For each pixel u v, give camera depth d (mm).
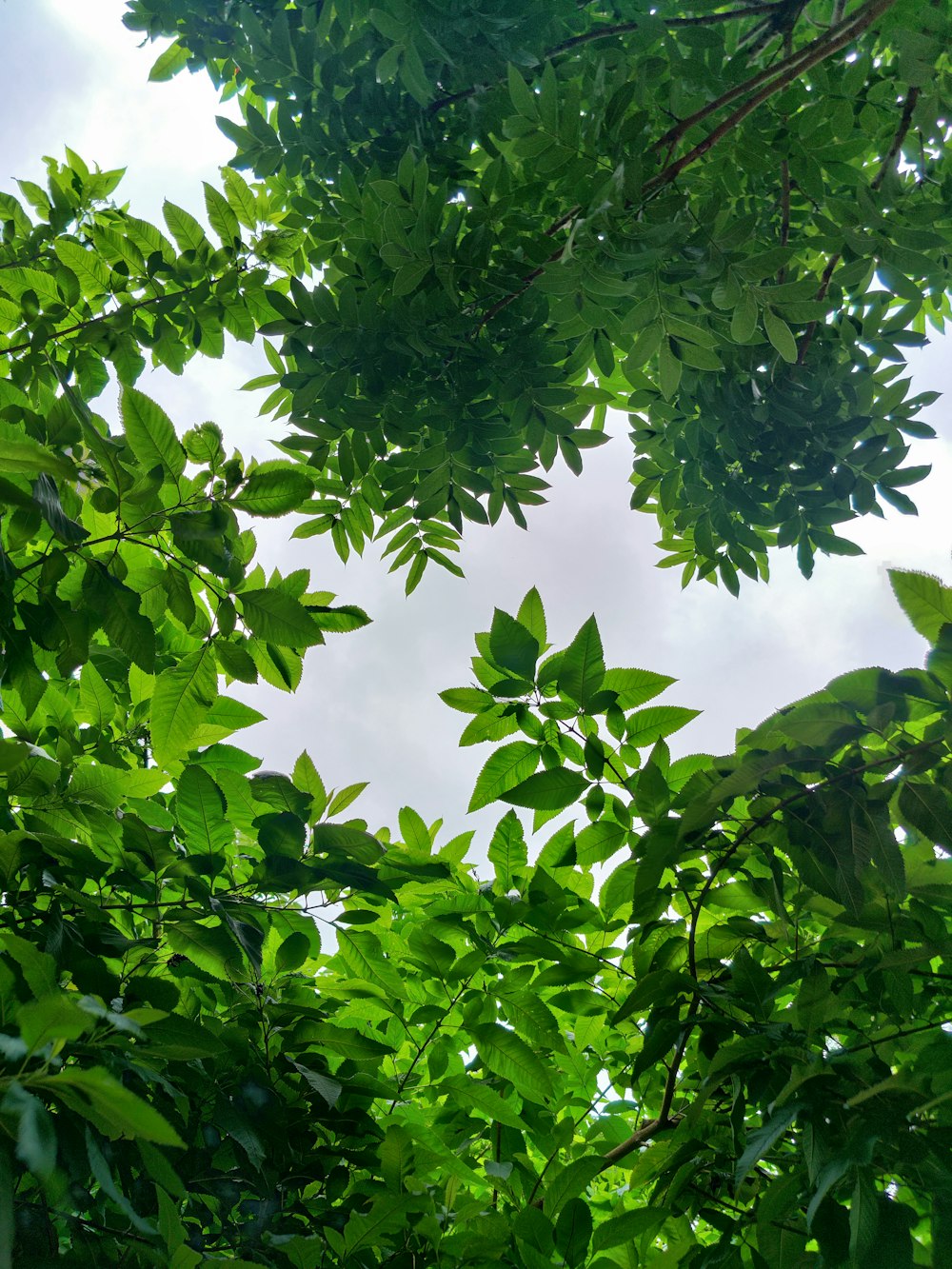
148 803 2264
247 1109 1906
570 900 2369
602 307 3029
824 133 3305
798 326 4027
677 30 3367
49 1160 965
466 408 3732
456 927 2447
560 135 2816
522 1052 2262
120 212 4230
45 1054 1080
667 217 2617
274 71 3736
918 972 1890
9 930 1785
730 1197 2002
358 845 2139
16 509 1771
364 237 3738
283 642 2111
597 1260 2049
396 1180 2014
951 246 3674
